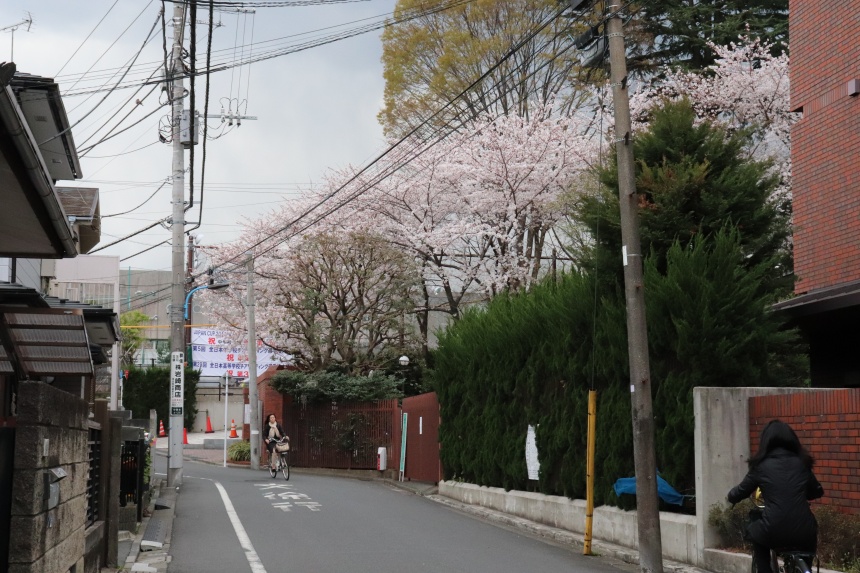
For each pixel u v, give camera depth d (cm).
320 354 3481
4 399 1198
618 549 1366
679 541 1277
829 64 1725
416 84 3444
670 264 1412
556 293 1730
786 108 2880
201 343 5788
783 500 797
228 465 3788
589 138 3073
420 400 2636
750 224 1489
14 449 712
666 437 1362
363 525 1653
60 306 1432
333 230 3284
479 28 3325
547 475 1714
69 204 2209
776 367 1484
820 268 1717
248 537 1491
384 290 3306
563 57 3203
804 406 1153
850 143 1650
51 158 1772
